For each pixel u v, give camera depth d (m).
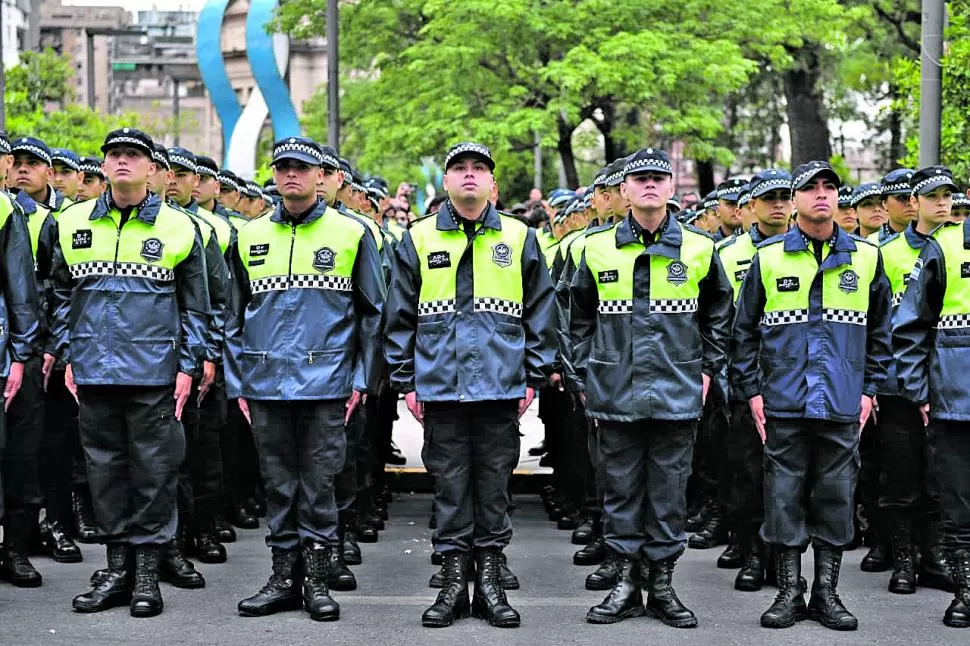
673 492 7.41
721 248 9.30
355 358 7.57
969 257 7.61
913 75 14.41
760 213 9.03
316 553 7.41
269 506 7.52
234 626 7.16
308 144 7.47
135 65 111.12
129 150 7.50
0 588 8.10
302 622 7.27
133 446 7.51
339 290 7.50
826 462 7.40
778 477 7.45
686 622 7.25
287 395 7.32
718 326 7.57
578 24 21.48
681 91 22.16
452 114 21.97
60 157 9.80
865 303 7.46
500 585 7.41
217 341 8.49
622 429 7.44
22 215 7.73
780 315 7.48
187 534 9.20
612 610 7.36
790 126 32.22
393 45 24.12
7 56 65.50
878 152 36.94
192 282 7.72
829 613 7.30
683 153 24.14
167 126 60.53
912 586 8.27
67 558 8.95
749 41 23.42
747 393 7.62
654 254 7.41
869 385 7.52
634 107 24.36
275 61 41.12
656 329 7.39
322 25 24.77
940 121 12.70
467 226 7.41
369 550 9.71
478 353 7.30
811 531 7.46
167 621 7.25
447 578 7.38
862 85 31.03
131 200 7.61
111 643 6.79
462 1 21.20
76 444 9.38
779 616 7.27
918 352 7.74
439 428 7.36
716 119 22.45
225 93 44.09
